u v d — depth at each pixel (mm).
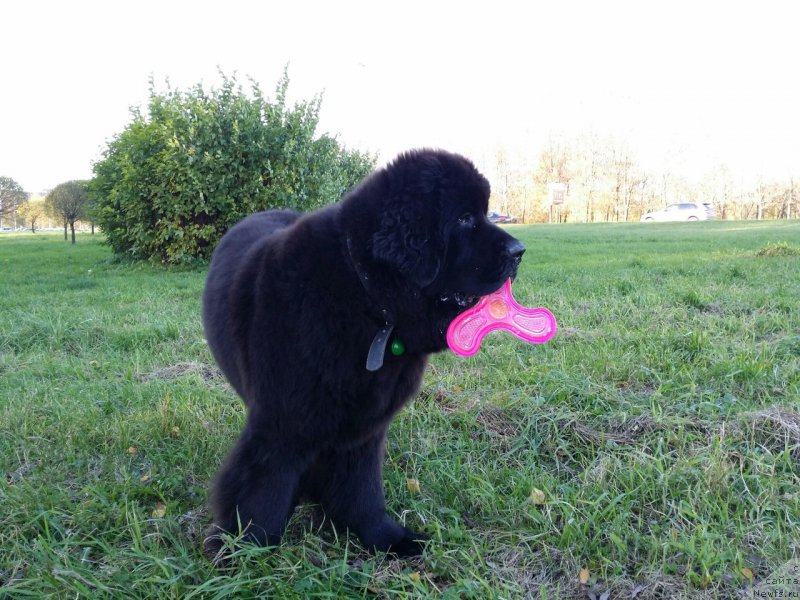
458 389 2068
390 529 1370
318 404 1196
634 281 4055
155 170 5992
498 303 1355
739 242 7879
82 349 2758
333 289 1188
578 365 2182
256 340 1231
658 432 1678
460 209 1258
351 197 1256
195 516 1425
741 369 2029
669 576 1197
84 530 1330
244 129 5906
